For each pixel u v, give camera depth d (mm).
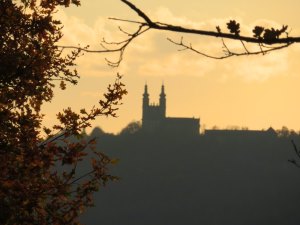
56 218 31469
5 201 30781
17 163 31531
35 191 31281
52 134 33000
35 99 33438
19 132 32438
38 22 32844
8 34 32844
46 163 31688
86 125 33219
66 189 31688
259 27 17500
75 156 32156
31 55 32656
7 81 32594
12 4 32625
